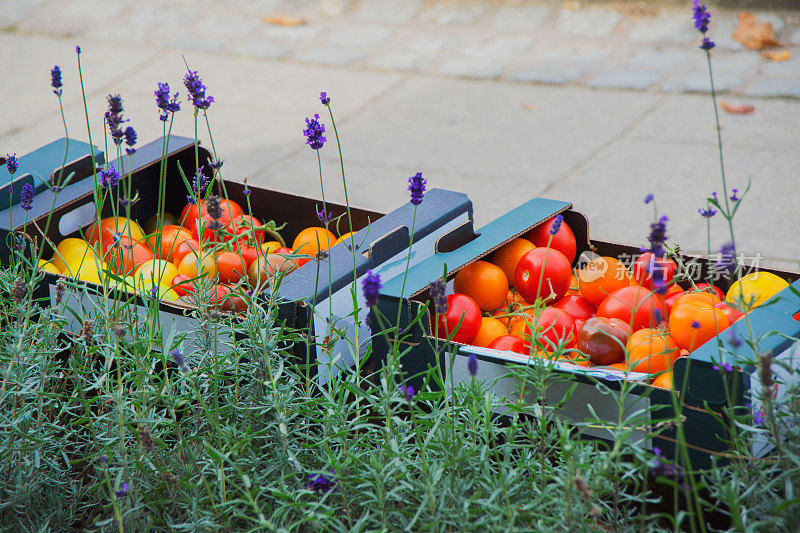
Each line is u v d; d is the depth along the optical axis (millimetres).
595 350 2543
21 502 2266
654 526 2264
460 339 2648
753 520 1977
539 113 6375
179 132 6391
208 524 2045
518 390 2297
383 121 6410
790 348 2205
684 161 5621
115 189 3393
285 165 5891
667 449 2195
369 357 2711
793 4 7559
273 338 2297
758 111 6145
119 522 2078
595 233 4934
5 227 2887
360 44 7672
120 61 7629
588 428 2301
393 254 2779
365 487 2133
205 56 7629
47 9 8758
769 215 4977
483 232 2990
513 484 2078
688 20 7547
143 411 2203
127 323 2422
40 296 2818
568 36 7535
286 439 2189
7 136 6426
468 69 7102
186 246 3109
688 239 4789
